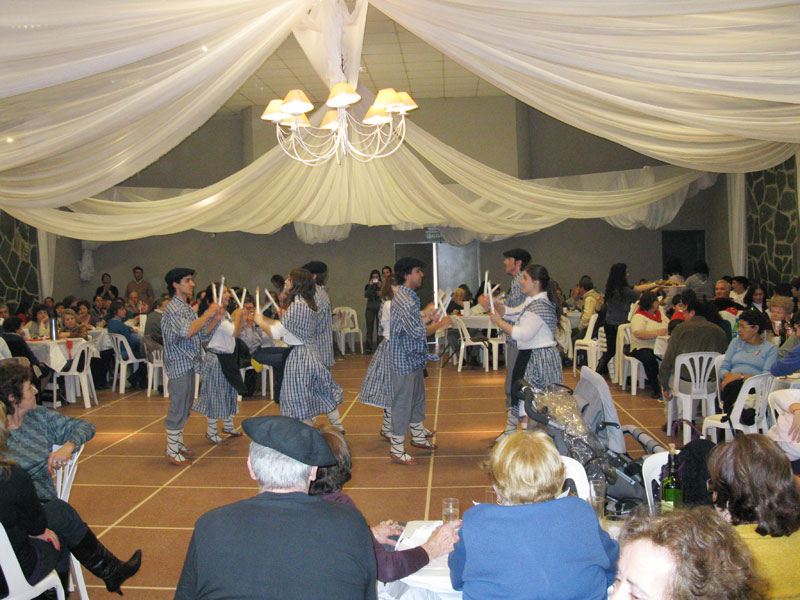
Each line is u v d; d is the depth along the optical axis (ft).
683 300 22.07
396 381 19.29
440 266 47.73
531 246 46.85
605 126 16.65
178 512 15.94
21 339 24.04
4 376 10.69
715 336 20.84
